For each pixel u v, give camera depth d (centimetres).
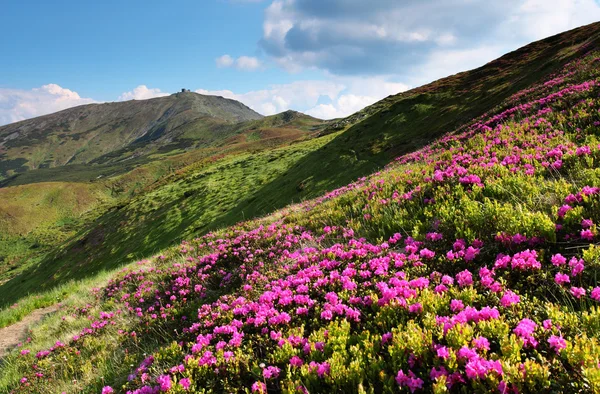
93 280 1981
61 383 767
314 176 4834
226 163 8738
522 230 550
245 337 565
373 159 4497
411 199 942
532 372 295
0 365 1030
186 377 480
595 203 544
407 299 468
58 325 1255
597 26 5078
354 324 498
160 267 1510
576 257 466
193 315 854
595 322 347
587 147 820
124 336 895
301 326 509
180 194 7131
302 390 365
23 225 18750
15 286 6725
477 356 316
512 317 396
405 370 356
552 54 4828
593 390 272
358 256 718
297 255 914
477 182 852
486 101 4344
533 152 962
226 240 1580
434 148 2352
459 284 486
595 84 1619
